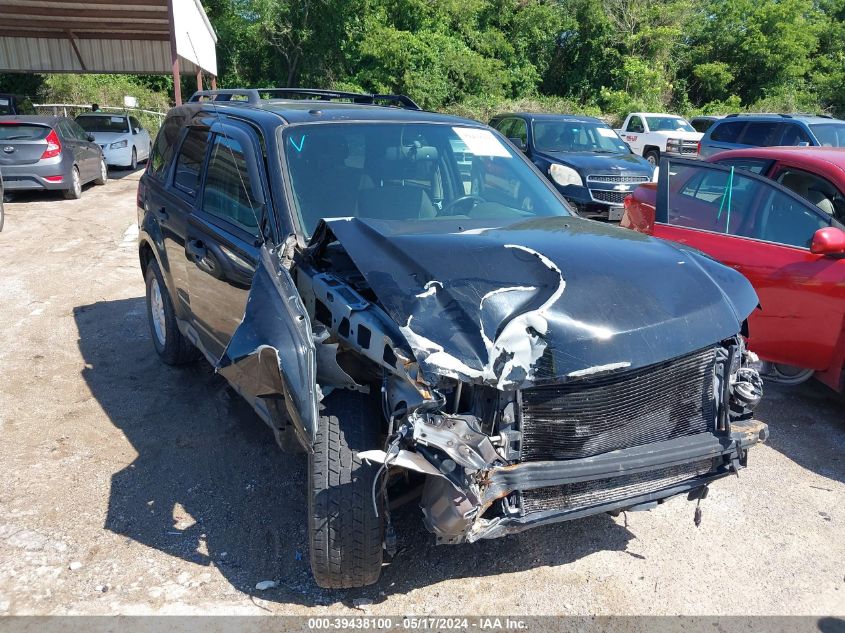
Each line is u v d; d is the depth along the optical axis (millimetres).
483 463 2439
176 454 4188
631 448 2850
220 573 3156
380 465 2709
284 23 32750
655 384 2875
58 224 11547
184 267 4469
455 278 2795
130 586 3053
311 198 3656
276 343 2613
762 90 35812
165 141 5434
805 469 4211
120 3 17688
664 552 3412
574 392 2707
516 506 2656
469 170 4211
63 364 5555
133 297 7418
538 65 35781
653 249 3355
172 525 3500
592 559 3342
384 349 2682
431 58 31109
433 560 3287
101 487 3822
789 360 4816
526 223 3693
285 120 3988
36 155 13508
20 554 3238
